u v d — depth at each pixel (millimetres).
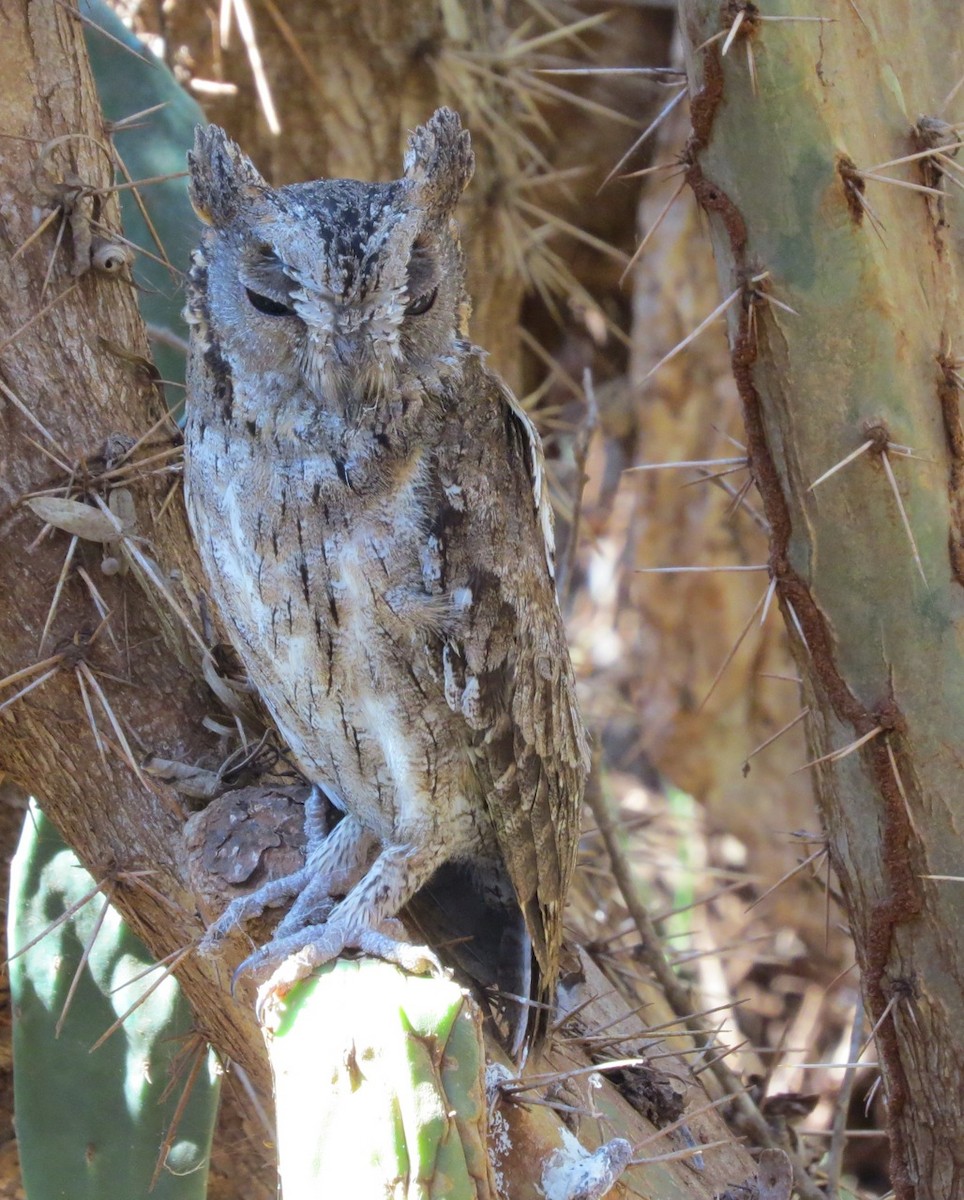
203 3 9922
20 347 5398
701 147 5312
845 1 5184
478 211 10570
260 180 5414
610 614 14938
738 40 5074
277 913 5254
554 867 6059
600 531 15242
